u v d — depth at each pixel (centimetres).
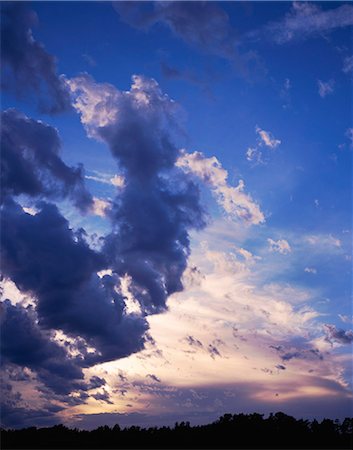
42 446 18262
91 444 18200
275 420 16862
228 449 16475
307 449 15550
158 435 18012
